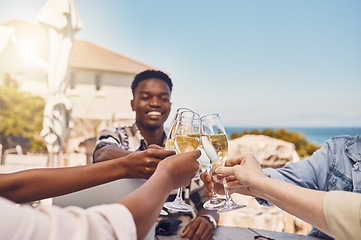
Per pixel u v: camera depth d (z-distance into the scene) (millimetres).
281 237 1075
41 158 9945
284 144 2889
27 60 4801
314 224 555
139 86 2102
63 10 4180
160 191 473
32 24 16125
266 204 1037
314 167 1198
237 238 1053
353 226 483
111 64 16953
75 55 16844
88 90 15844
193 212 1475
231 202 978
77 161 6359
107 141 1749
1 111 12320
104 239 317
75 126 7414
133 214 382
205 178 1043
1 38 4301
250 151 2854
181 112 1045
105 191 785
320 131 84625
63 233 287
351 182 1133
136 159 763
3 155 7996
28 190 687
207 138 1001
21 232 254
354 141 1179
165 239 1035
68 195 770
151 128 2141
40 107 12938
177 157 607
